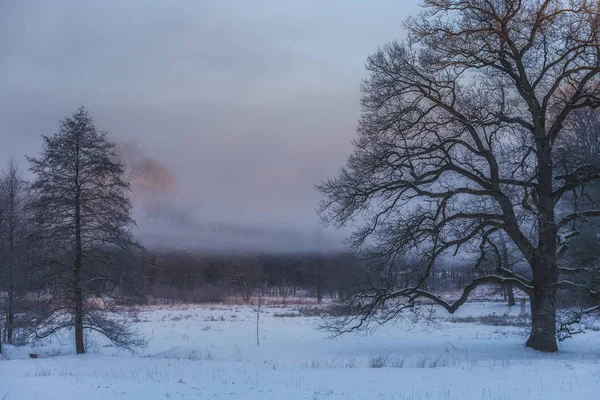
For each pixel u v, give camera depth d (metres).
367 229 21.50
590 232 26.34
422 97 21.45
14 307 28.78
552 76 21.20
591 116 23.91
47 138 25.72
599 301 19.28
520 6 19.48
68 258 25.62
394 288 21.92
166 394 11.86
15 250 30.52
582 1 18.89
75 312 25.23
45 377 15.05
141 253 27.50
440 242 20.83
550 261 20.03
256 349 24.59
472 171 22.50
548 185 20.31
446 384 12.40
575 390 11.09
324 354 22.42
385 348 23.61
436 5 19.92
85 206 25.59
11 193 31.55
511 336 26.39
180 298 74.19
